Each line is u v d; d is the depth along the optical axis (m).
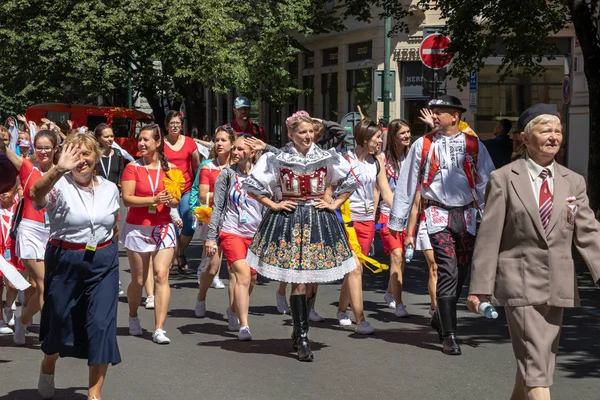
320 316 9.80
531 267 5.25
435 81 19.64
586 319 9.75
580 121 27.38
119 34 30.64
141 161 8.81
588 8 16.61
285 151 7.96
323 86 35.84
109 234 6.43
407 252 8.98
